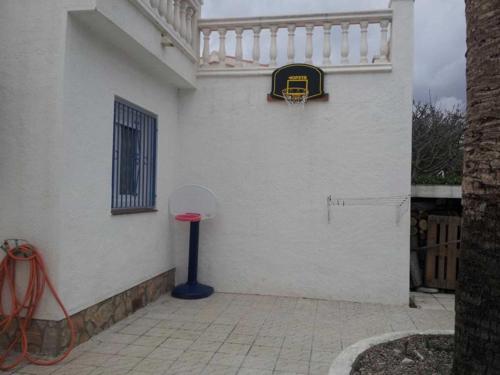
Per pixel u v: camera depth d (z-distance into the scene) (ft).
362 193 19.83
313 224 20.25
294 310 18.37
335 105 20.06
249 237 20.85
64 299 13.12
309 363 12.86
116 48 15.84
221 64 21.25
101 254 15.14
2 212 13.08
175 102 21.42
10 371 11.93
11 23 13.09
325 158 20.13
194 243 20.58
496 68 9.09
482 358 9.09
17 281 13.08
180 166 21.57
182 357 13.17
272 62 20.88
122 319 16.69
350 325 16.52
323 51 20.27
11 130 13.05
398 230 19.57
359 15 19.85
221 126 21.17
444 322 17.01
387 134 19.65
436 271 22.22
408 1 19.51
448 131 34.53
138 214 17.87
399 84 19.57
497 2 9.14
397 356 11.43
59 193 12.80
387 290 19.63
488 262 9.01
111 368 12.28
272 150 20.63
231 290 21.03
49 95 12.85
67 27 12.81
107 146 15.40
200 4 21.54
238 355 13.41
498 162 8.91
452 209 23.15
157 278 19.85
